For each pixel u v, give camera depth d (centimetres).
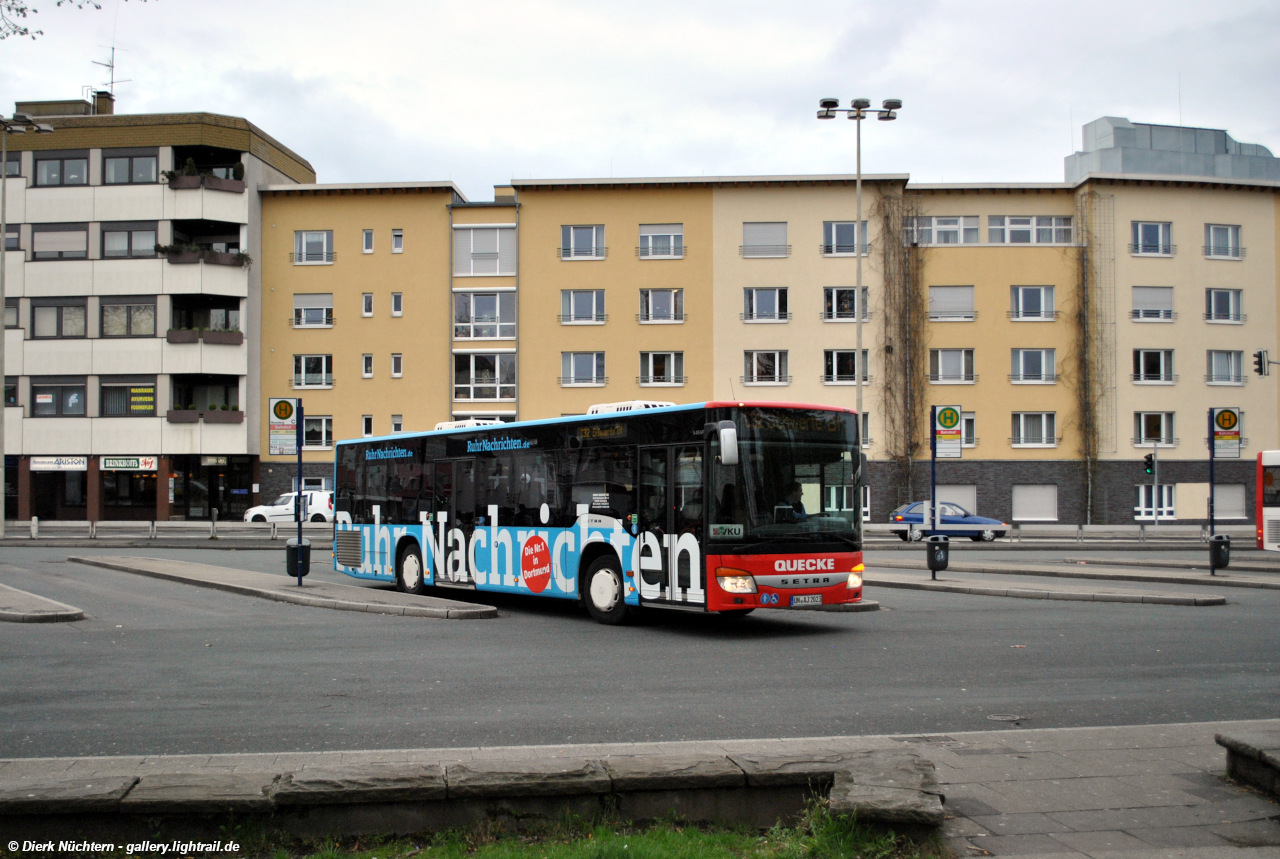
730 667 1020
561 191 4656
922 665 1032
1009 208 4716
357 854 453
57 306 4709
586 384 4609
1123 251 4591
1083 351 4534
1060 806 527
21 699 845
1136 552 3106
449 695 862
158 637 1238
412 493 1795
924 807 453
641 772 491
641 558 1337
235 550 2997
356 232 4772
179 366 4641
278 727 734
